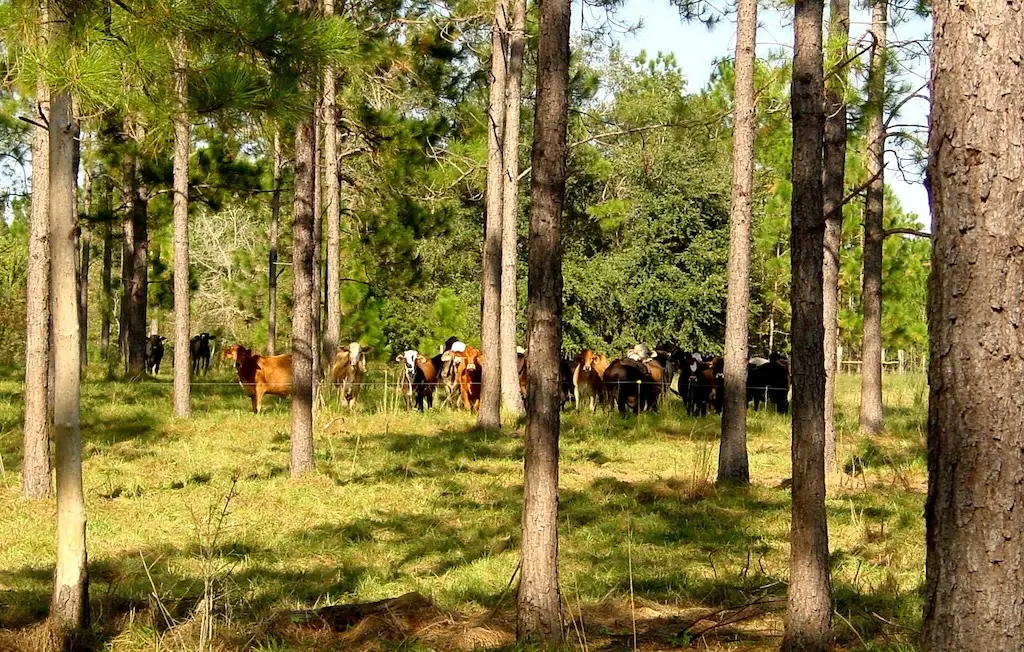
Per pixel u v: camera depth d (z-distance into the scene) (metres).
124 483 13.38
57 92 6.90
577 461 16.52
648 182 37.50
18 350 34.91
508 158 21.28
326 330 26.05
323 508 12.33
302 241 14.07
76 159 10.80
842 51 12.73
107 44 6.94
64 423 7.19
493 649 7.00
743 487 13.97
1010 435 4.14
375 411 22.36
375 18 22.27
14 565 9.62
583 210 38.44
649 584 9.23
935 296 4.31
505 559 10.01
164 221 31.52
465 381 22.97
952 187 4.22
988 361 4.15
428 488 13.71
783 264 36.84
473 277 42.03
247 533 10.99
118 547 10.27
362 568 9.65
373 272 32.56
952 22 4.22
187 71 7.24
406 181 26.72
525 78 31.50
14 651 6.91
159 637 7.14
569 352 36.59
